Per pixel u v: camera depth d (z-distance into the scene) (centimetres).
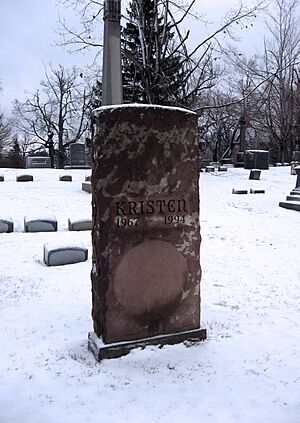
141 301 514
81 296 714
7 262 920
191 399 426
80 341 548
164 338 526
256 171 2762
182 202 527
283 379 464
